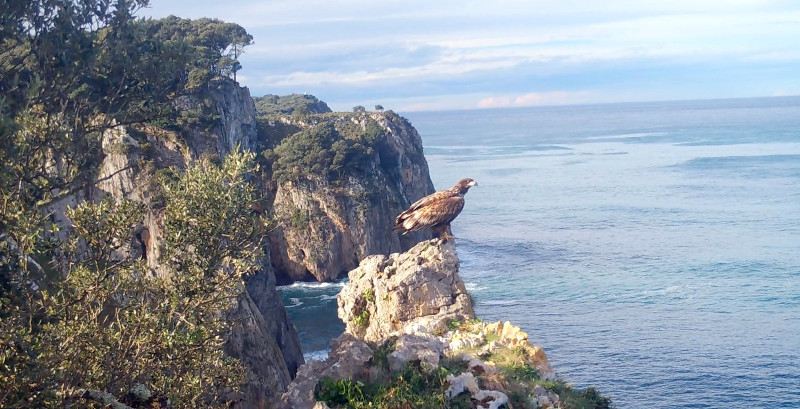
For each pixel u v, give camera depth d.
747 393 65.50
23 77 18.20
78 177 17.61
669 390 66.31
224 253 16.70
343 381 18.52
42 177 16.70
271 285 78.69
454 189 21.50
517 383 21.19
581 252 124.44
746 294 96.44
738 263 113.25
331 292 116.38
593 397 23.81
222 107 92.88
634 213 160.25
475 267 115.69
